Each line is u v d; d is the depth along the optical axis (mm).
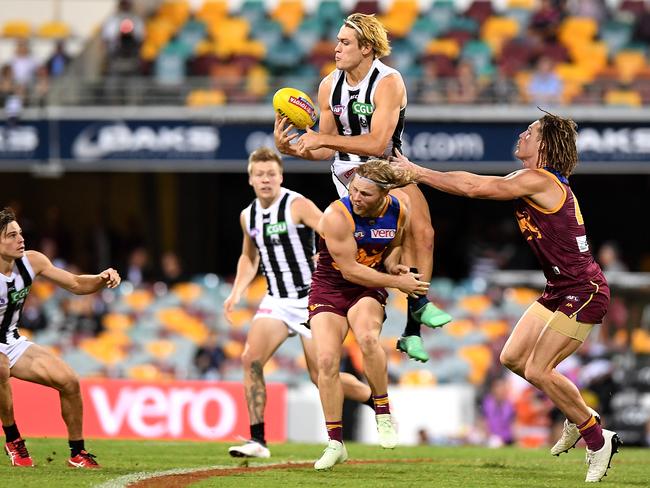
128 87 59781
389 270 23922
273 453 29703
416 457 29016
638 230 74062
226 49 70562
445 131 55750
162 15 74500
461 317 58406
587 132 55500
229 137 56406
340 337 23953
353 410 44906
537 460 28641
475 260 66250
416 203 24516
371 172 22547
